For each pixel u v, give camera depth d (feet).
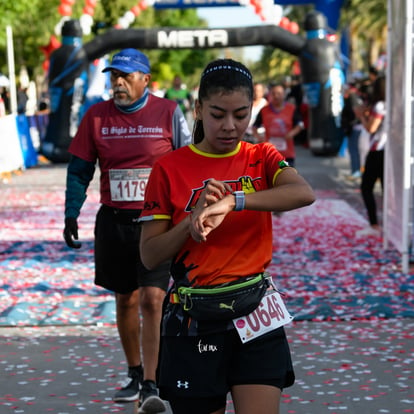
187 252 10.30
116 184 16.30
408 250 27.84
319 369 18.13
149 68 16.48
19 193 52.65
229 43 75.10
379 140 34.83
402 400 16.19
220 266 10.19
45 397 16.67
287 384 10.59
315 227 37.93
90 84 79.87
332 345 19.88
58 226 39.63
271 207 9.71
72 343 20.56
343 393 16.60
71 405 16.22
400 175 28.22
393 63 29.58
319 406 15.89
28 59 112.47
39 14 94.63
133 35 74.69
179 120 16.60
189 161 10.43
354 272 28.25
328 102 77.46
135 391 16.57
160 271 15.87
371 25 138.10
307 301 24.06
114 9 128.77
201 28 74.84
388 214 31.12
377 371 17.95
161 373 10.58
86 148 16.56
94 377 17.94
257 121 41.42
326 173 64.49
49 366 18.71
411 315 22.41
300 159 78.84
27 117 73.92
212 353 10.25
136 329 16.78
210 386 10.23
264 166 10.50
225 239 10.19
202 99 9.96
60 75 74.59
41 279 28.12
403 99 27.27
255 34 75.31
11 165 63.62
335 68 77.30
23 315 22.98
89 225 39.63
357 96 58.13
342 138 78.79
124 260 16.42
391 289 25.49
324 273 28.14
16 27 95.55
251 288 10.23
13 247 34.22
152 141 16.29
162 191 10.39
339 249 32.50
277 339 10.34
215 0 83.61
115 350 19.93
